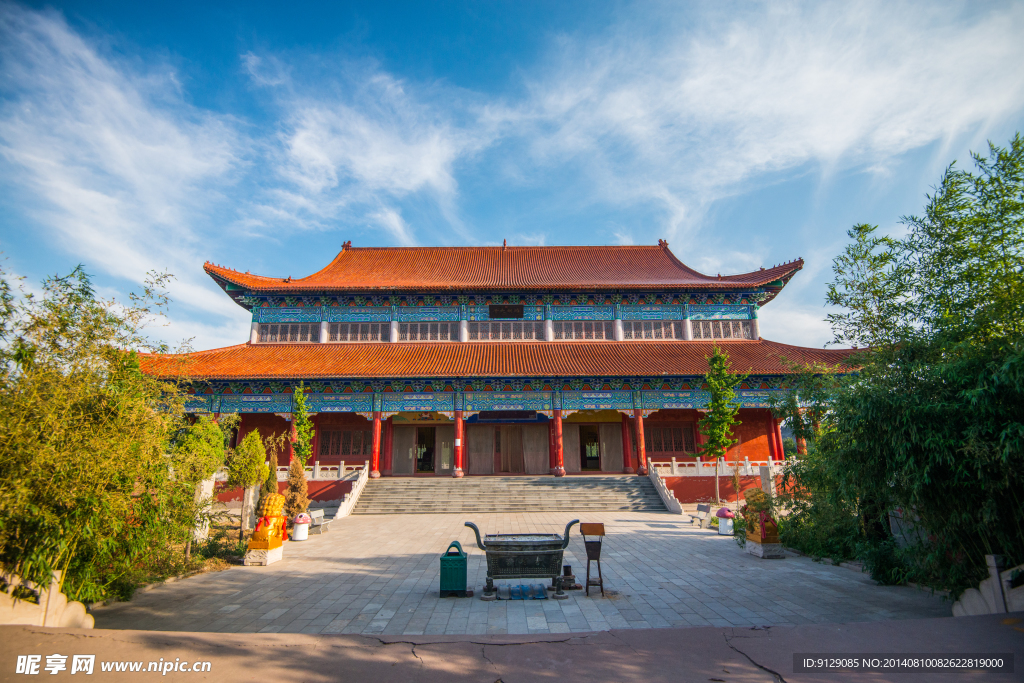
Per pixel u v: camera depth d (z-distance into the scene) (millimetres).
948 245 11555
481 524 24672
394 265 47406
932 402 9625
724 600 11609
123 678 6586
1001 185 11062
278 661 7211
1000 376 8531
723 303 41500
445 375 33875
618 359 37031
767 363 36000
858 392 10789
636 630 8562
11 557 9195
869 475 10859
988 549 9500
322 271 45000
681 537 20656
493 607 11297
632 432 39344
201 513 15539
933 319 11289
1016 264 10562
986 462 8641
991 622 8164
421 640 8125
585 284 40031
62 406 9805
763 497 17625
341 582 13805
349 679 6641
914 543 12430
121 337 11375
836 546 15742
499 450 40594
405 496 30938
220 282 38969
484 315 40844
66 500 9312
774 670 6711
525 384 36406
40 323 10055
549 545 12070
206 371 33719
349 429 38781
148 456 10898
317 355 37594
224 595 12523
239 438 36344
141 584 12969
